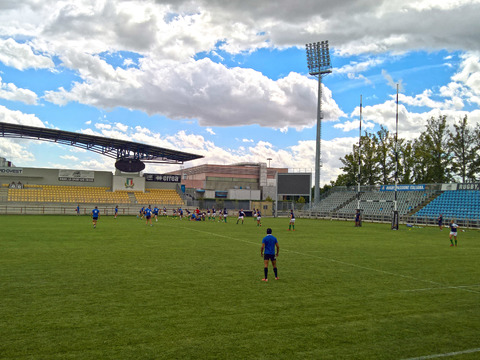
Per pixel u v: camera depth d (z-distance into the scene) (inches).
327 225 1787.6
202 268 550.3
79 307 343.3
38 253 657.0
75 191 2576.3
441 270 587.5
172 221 1827.0
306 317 331.9
